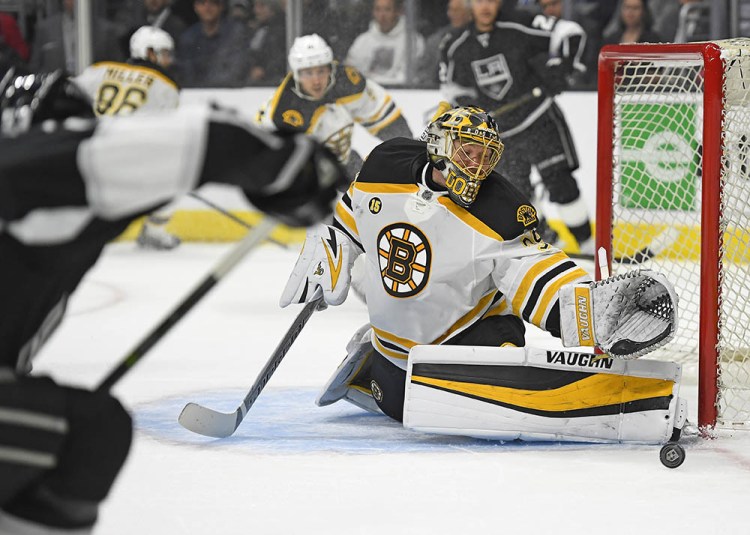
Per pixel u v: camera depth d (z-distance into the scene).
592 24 25.94
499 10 23.56
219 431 9.62
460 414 9.32
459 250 9.39
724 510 7.56
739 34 25.72
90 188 4.13
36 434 4.46
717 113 9.74
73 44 27.52
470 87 23.84
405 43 26.47
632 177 14.65
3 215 4.18
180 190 4.21
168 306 18.42
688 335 15.43
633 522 7.27
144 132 4.15
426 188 9.48
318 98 20.67
